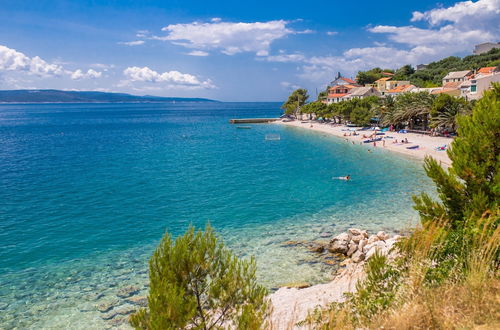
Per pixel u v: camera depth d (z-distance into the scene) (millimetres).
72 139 100875
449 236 9328
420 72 160375
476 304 6777
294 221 29328
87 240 26062
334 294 15422
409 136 79125
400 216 29750
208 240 8305
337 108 115438
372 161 57219
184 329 7273
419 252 8773
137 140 97188
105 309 17094
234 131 122562
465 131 11930
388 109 92875
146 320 7500
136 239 26250
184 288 7730
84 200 36656
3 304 17609
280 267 20953
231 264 8406
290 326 9273
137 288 19078
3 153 72250
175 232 27594
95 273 20875
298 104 164250
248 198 36688
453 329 6441
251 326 7547
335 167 53125
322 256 22344
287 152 70438
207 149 77062
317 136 98188
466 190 11711
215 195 38094
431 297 7312
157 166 56219
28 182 45094
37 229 28297
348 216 30219
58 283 19703
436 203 12359
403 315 6980
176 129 133625
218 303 8188
